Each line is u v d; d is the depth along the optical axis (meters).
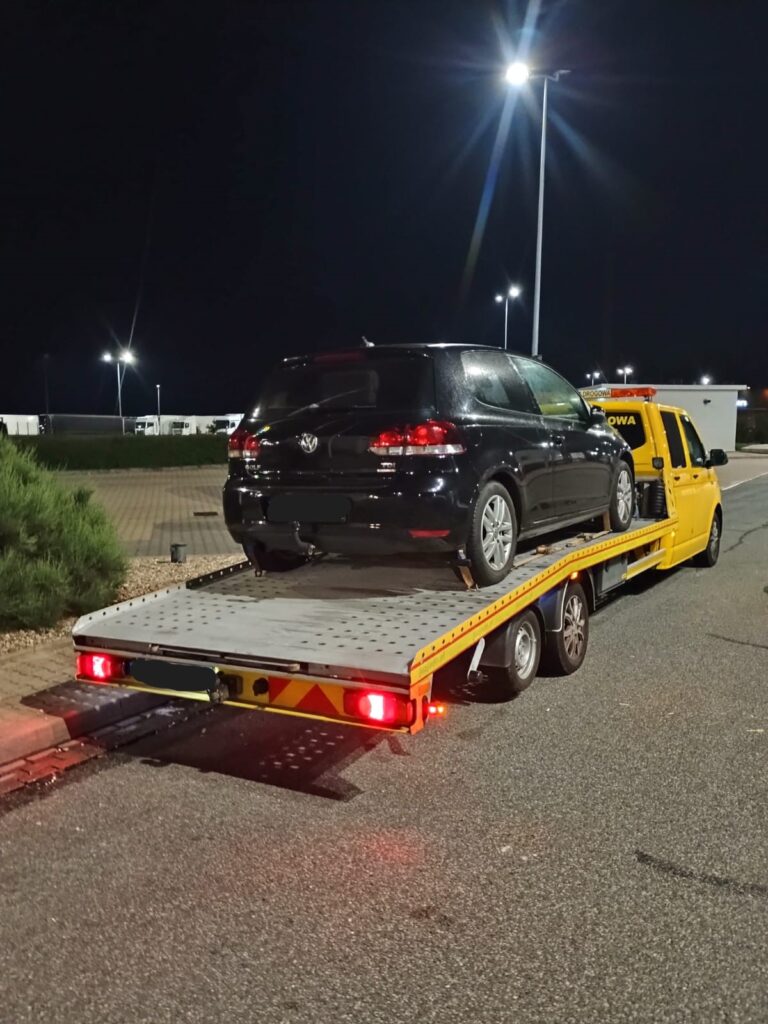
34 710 5.04
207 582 5.70
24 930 3.07
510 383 5.89
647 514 8.49
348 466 5.00
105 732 5.05
